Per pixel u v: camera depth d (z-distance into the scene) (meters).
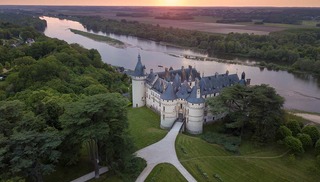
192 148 93.44
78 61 199.25
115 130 69.12
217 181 77.06
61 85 138.50
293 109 158.00
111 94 70.56
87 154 80.94
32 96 110.06
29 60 176.25
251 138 105.25
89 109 62.06
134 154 81.50
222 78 132.00
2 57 196.38
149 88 137.00
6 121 63.06
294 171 87.81
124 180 69.88
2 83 145.88
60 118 63.72
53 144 57.75
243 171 84.44
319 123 134.88
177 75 126.06
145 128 112.44
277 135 103.69
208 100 113.19
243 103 105.38
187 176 77.31
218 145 99.75
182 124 114.69
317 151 96.25
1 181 53.16
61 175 71.06
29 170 58.12
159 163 82.25
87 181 69.44
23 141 55.66
